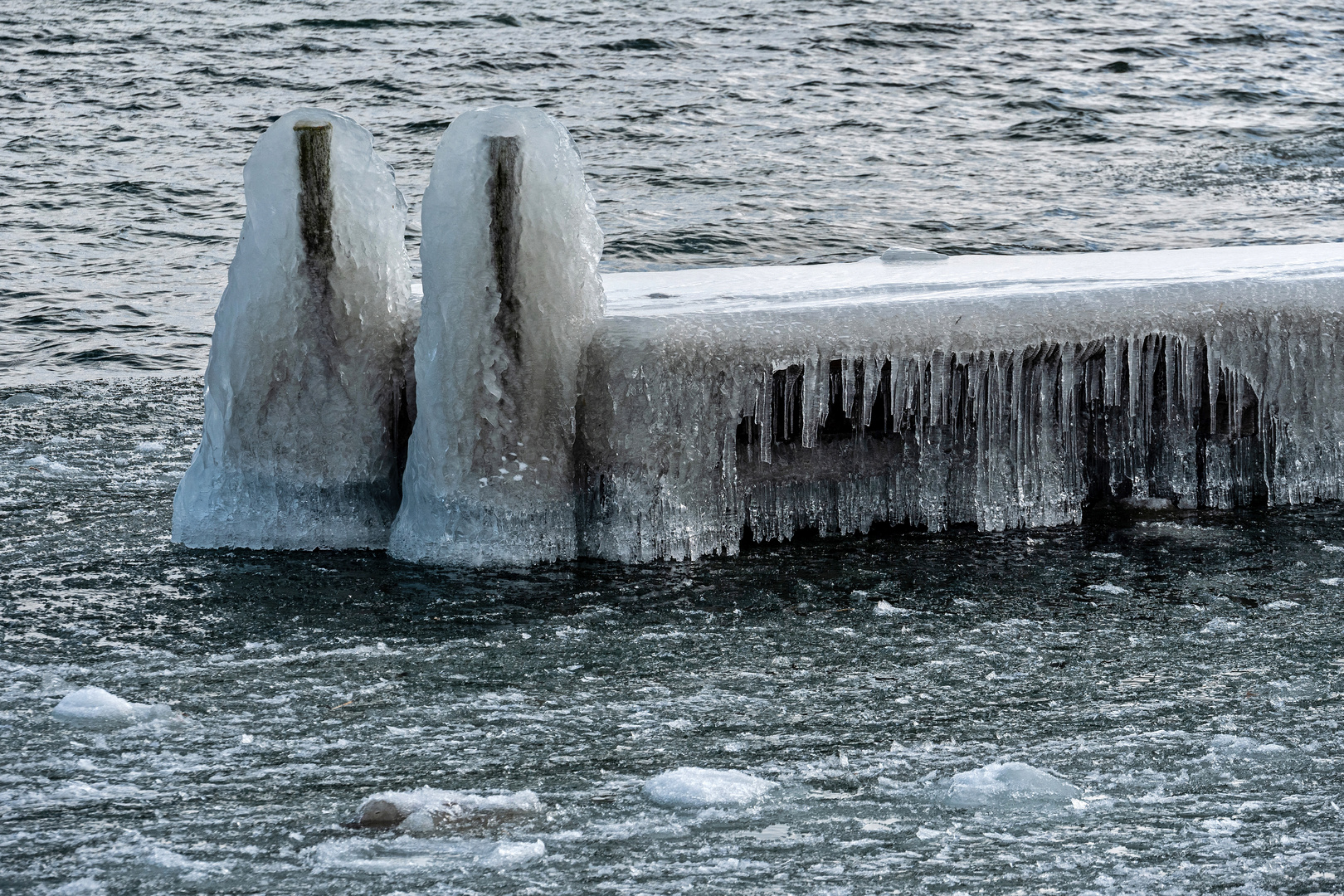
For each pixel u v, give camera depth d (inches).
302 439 431.5
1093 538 455.2
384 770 287.7
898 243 1004.6
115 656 350.0
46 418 598.9
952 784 281.0
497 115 399.2
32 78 1553.9
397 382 436.1
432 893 238.5
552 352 414.0
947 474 464.8
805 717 317.7
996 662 351.9
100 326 801.6
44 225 1044.5
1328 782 283.0
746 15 2044.8
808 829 263.1
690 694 330.3
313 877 243.9
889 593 403.9
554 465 422.6
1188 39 1931.6
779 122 1425.9
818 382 435.8
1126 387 477.1
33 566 416.8
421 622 375.9
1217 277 483.5
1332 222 1056.8
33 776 282.5
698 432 428.8
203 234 1035.3
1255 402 482.6
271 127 413.1
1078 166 1275.8
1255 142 1362.0
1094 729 311.1
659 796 275.0
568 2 2119.8
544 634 368.8
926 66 1737.2
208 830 261.0
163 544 438.3
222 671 341.4
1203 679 340.8
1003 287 478.3
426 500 422.0
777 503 450.9
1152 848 255.4
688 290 487.8
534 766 290.5
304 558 427.5
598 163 1237.7
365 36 1809.8
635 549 427.2
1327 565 426.0
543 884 241.8
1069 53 1829.5
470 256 402.0
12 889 239.5
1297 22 2085.4
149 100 1464.1
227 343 426.3
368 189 424.2
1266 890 240.1
